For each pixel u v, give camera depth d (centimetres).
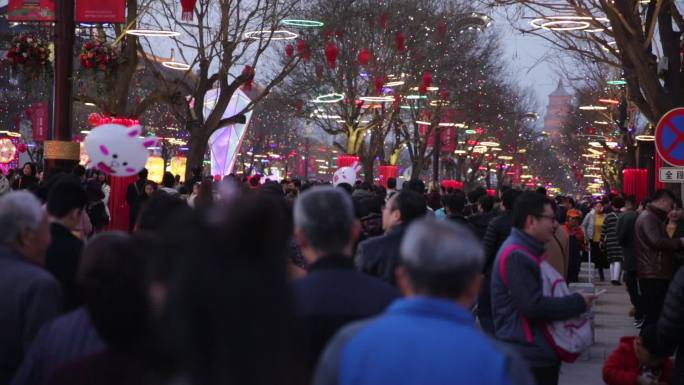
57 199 812
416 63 5441
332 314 523
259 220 318
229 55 3278
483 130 8006
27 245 643
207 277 308
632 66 2334
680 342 861
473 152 9712
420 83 5512
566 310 816
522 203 833
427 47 5547
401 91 5447
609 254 2936
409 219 898
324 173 15738
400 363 392
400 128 6919
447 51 5712
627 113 4962
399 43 4022
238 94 3628
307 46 3456
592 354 1659
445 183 5384
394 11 5303
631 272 2061
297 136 11600
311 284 534
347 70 5378
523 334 828
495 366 393
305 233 550
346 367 399
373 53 5297
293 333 318
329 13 4453
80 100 2873
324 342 519
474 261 423
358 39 5319
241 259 315
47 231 656
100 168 944
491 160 10825
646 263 1658
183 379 308
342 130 6006
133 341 430
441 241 420
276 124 9712
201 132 3275
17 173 3019
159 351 316
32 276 620
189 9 2431
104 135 930
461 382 389
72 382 422
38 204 651
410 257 422
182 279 310
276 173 7938
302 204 553
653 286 1656
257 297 310
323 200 550
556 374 836
